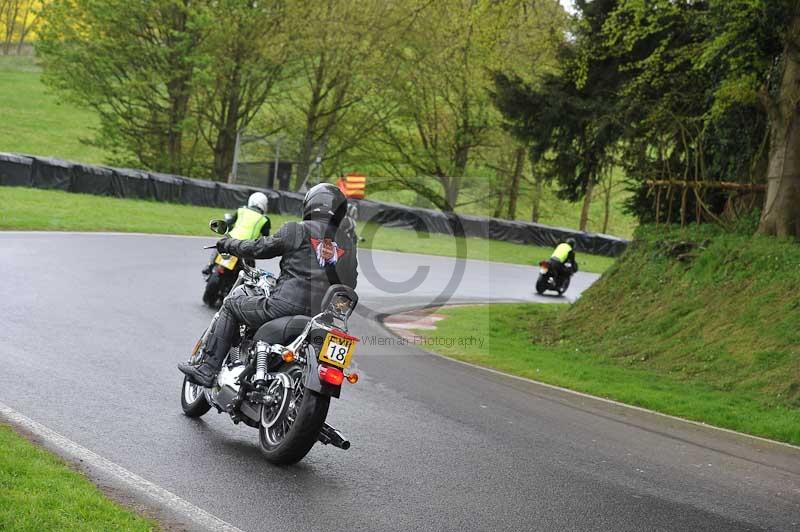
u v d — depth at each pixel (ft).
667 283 127.24
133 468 41.24
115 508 34.22
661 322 115.75
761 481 53.26
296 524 36.60
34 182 210.59
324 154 354.95
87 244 136.26
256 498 39.32
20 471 36.42
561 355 109.60
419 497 42.27
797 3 114.52
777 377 90.43
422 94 352.49
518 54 217.77
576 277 224.12
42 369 57.57
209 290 96.58
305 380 43.29
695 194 140.15
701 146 142.31
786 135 122.21
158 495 37.96
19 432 43.70
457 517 39.86
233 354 49.03
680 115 147.64
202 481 40.75
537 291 180.34
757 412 79.77
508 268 229.04
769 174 124.67
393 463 47.88
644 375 96.58
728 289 115.03
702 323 111.24
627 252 142.20
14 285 88.74
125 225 174.50
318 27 318.04
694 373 98.58
